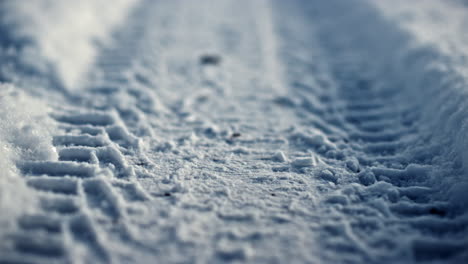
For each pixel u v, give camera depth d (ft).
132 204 6.88
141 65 15.35
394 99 12.56
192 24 21.81
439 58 12.28
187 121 11.25
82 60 14.93
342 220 6.74
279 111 12.22
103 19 19.81
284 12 25.23
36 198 6.63
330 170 8.70
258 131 10.83
